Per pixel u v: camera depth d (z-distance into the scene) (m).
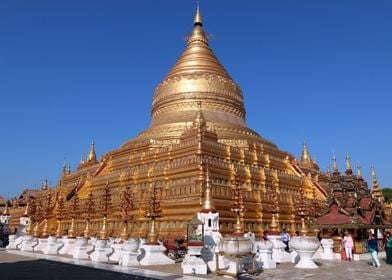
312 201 57.03
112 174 62.91
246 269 26.61
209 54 79.69
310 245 28.83
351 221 39.34
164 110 74.19
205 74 74.50
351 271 26.61
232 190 48.22
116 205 56.28
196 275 24.30
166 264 31.06
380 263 32.66
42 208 70.38
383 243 47.25
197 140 51.94
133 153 65.75
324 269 27.89
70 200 68.69
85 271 26.56
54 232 60.53
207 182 37.91
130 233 50.91
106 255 35.19
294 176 62.84
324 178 73.44
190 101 72.06
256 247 29.19
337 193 43.22
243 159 58.34
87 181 69.19
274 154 67.75
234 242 23.81
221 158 54.66
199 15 84.62
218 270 24.52
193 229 27.45
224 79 75.62
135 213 51.84
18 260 35.25
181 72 76.44
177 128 64.88
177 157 54.16
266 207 52.19
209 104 71.75
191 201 45.56
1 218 71.19
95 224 59.44
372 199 44.84
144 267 29.02
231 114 73.62
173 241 41.34
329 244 37.47
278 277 23.50
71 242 43.50
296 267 29.02
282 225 53.94
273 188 56.72
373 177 72.44
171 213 47.53
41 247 48.81
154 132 66.56
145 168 57.00
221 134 63.75
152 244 31.41
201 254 27.55
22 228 56.81
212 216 34.88
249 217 49.50
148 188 54.12
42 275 24.38
